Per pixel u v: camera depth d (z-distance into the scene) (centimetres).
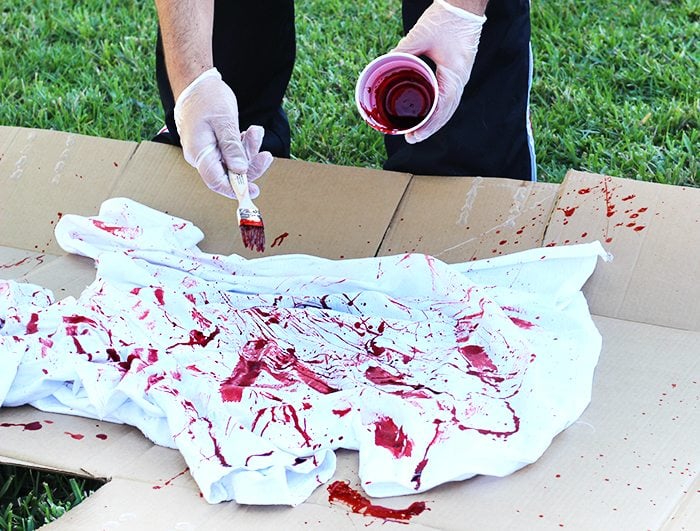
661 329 202
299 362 195
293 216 225
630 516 171
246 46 242
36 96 289
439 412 182
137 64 301
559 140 266
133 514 173
